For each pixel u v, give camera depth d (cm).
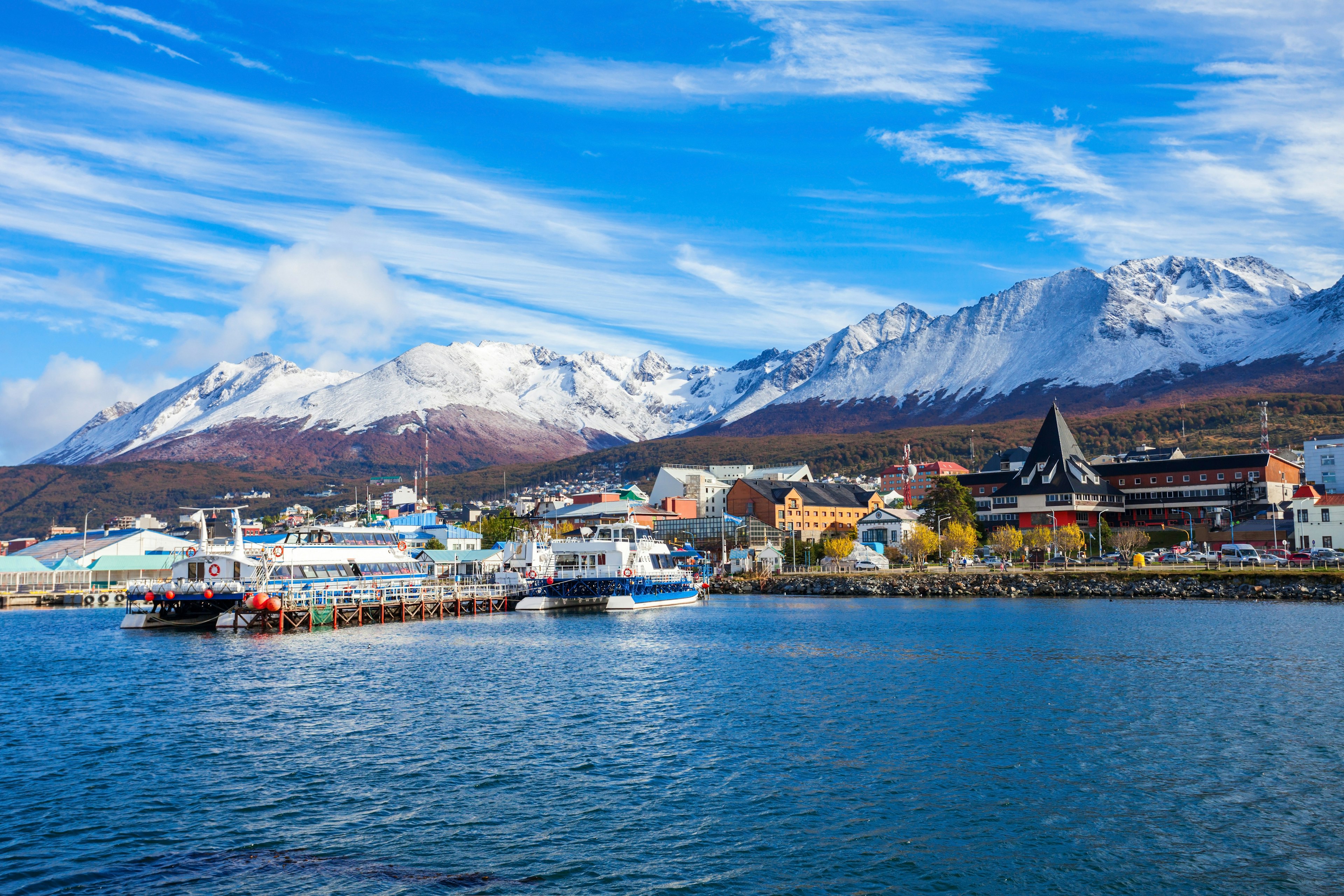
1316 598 13162
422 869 3262
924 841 3503
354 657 8425
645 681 6925
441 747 4894
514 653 8725
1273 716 5372
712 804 3931
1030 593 15300
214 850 3434
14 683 7094
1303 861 3284
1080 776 4262
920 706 5841
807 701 6059
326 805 3922
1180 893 3059
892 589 16400
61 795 4072
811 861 3331
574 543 14212
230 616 10788
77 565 19775
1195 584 14262
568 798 4006
